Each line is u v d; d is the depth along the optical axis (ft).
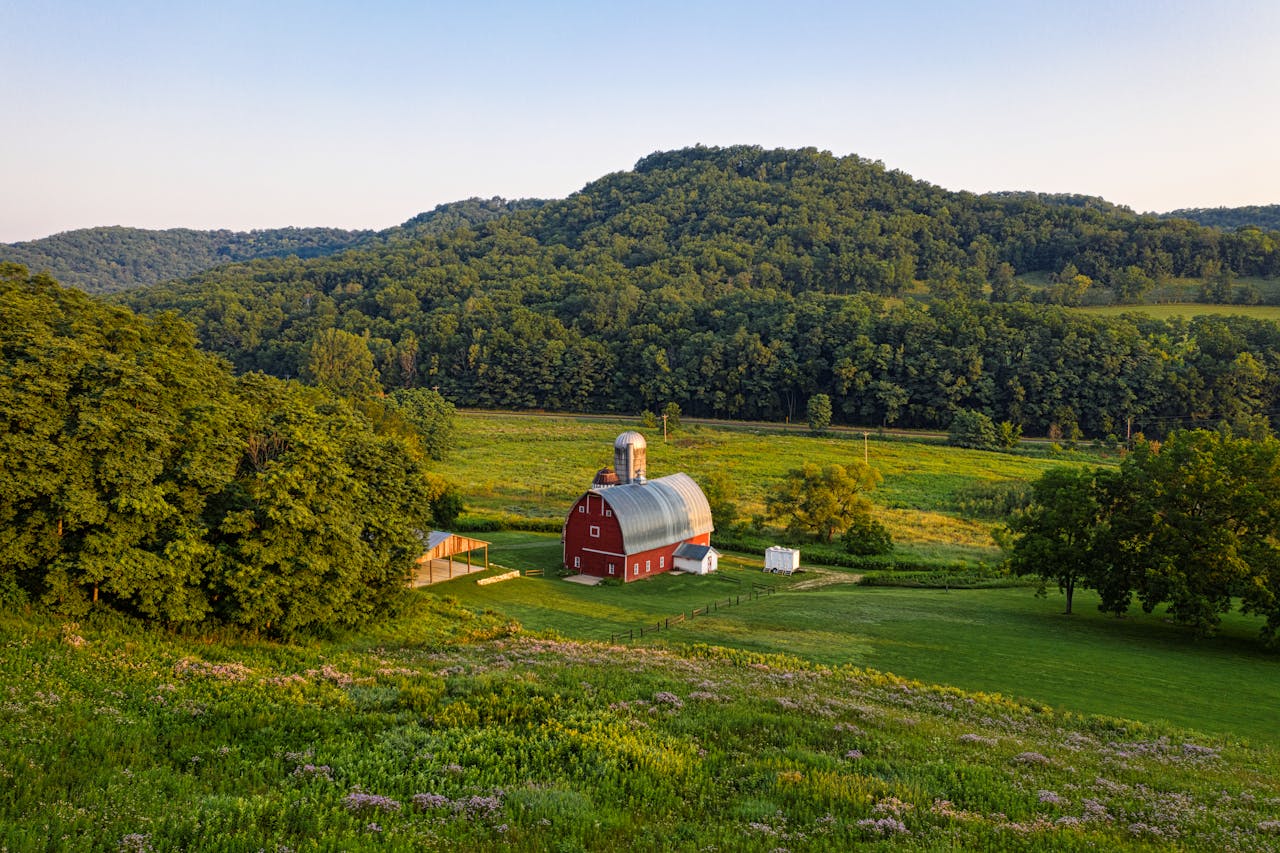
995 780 69.15
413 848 47.16
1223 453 164.04
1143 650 145.48
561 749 68.23
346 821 49.96
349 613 121.80
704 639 146.82
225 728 67.67
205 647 100.01
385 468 142.31
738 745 75.51
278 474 110.83
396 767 61.26
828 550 240.94
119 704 71.10
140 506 96.02
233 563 106.63
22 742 57.67
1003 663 134.10
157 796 50.49
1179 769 79.87
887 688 109.81
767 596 190.29
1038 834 55.77
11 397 92.43
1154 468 169.68
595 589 192.85
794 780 64.39
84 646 86.48
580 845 49.47
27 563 93.61
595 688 93.30
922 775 68.74
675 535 219.20
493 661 108.68
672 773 64.95
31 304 111.04
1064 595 199.31
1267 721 108.06
